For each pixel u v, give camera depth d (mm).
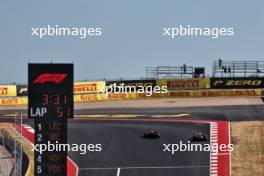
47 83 88438
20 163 120188
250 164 141875
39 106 88500
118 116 193625
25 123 180875
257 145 156750
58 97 88688
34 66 87750
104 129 173000
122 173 133375
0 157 135750
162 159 143875
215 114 194750
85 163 140250
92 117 191875
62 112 88938
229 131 170125
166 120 185875
